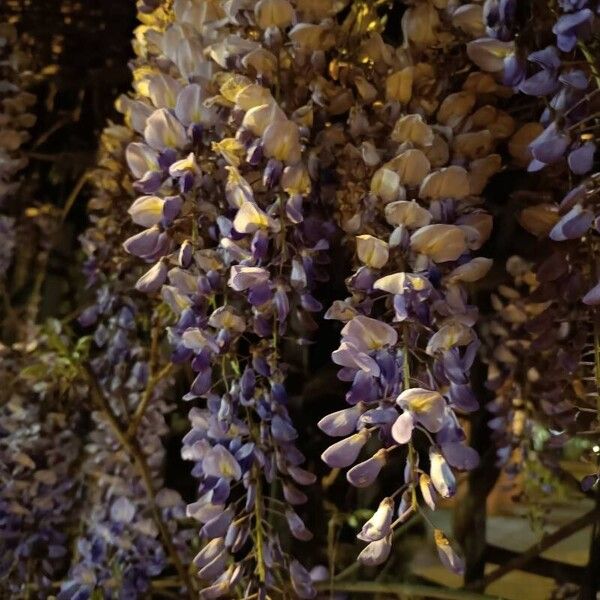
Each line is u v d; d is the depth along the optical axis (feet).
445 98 1.25
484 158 1.19
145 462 1.84
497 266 1.80
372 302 1.12
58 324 2.05
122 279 1.92
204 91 1.26
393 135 1.15
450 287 1.11
